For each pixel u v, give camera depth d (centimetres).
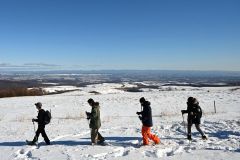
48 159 958
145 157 955
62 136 1392
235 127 1490
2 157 1014
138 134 1402
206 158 916
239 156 927
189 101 1223
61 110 2783
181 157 937
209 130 1445
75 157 973
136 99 3591
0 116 2511
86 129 1611
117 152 1038
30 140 1328
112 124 1797
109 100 3550
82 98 3844
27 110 2856
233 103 3039
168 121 1836
